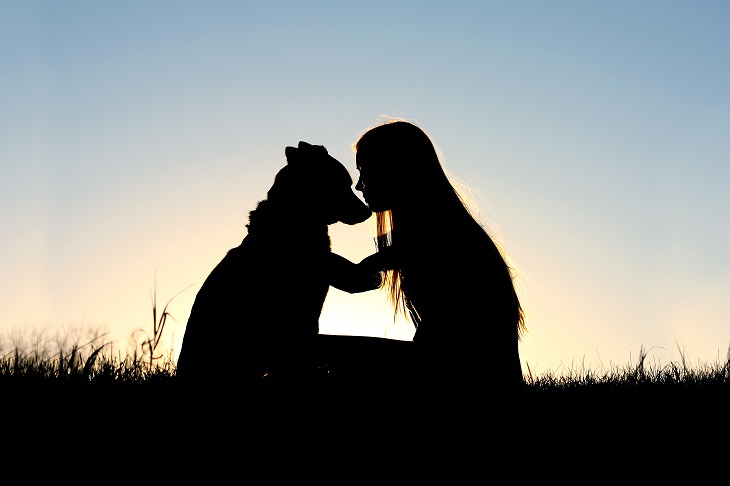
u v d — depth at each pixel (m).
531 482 2.70
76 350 3.62
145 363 3.62
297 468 2.73
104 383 3.27
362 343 3.46
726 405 3.53
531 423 3.13
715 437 3.13
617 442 3.04
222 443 2.88
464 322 3.24
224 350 3.88
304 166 4.38
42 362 3.59
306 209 4.26
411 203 3.40
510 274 3.43
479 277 3.27
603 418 3.31
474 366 3.19
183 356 3.92
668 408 3.49
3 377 3.34
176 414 3.08
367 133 3.54
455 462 2.79
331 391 3.24
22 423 2.91
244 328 3.94
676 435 3.14
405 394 3.18
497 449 2.89
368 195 3.54
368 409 3.12
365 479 2.66
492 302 3.26
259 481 2.62
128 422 2.99
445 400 3.13
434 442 2.91
